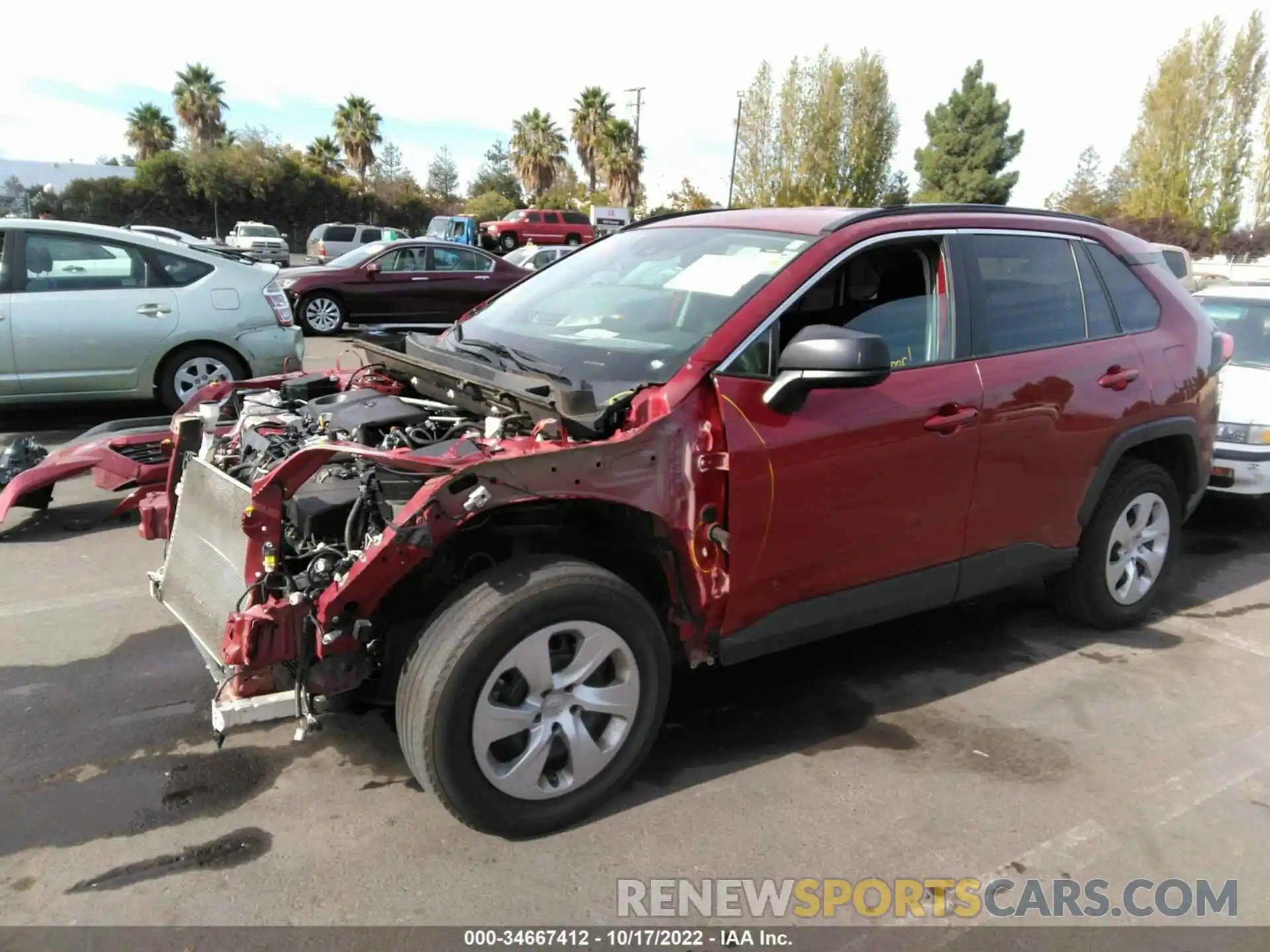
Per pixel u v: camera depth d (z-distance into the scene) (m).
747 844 2.95
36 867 2.78
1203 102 45.75
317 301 15.22
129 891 2.68
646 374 3.18
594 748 2.97
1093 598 4.49
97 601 4.74
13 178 48.50
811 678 4.09
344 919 2.59
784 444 3.16
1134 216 46.66
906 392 3.47
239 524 2.96
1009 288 3.93
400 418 3.38
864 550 3.47
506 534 3.04
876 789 3.27
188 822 2.99
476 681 2.70
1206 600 5.17
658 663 3.05
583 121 60.38
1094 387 4.07
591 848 2.91
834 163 47.44
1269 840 3.06
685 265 3.73
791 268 3.36
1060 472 4.01
